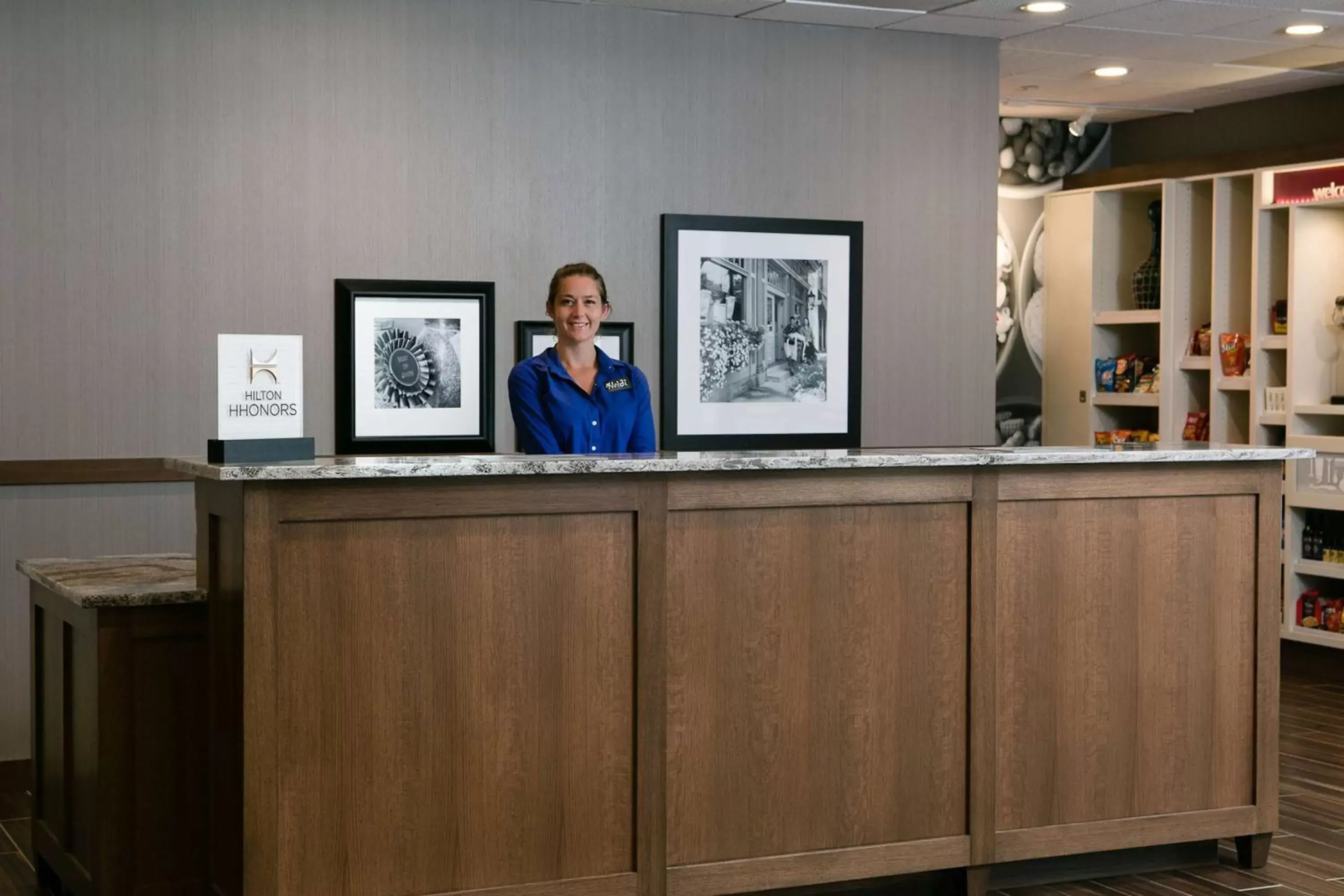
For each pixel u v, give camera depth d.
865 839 4.09
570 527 3.75
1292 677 7.67
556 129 6.03
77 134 5.36
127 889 3.78
